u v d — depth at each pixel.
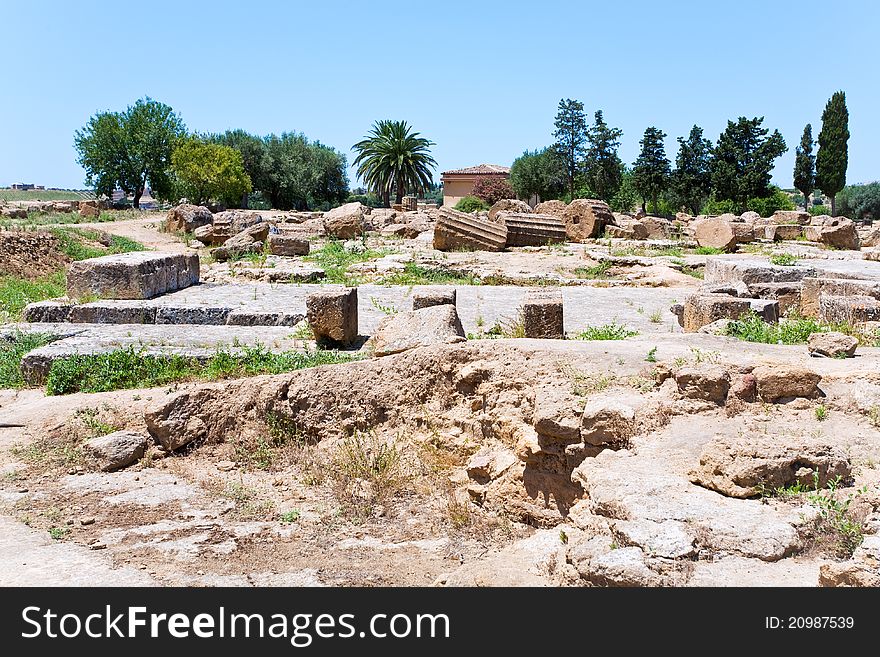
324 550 6.29
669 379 7.09
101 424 9.09
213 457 8.66
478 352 8.39
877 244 32.88
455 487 7.63
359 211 35.47
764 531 4.77
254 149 73.00
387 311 15.60
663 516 4.99
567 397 6.90
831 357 8.36
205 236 35.03
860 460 5.80
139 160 65.50
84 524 6.85
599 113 68.94
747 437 5.79
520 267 23.17
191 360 10.84
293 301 16.75
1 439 8.95
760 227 34.22
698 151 64.62
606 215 32.72
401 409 8.63
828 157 59.19
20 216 43.75
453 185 87.44
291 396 8.85
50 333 12.70
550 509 6.74
